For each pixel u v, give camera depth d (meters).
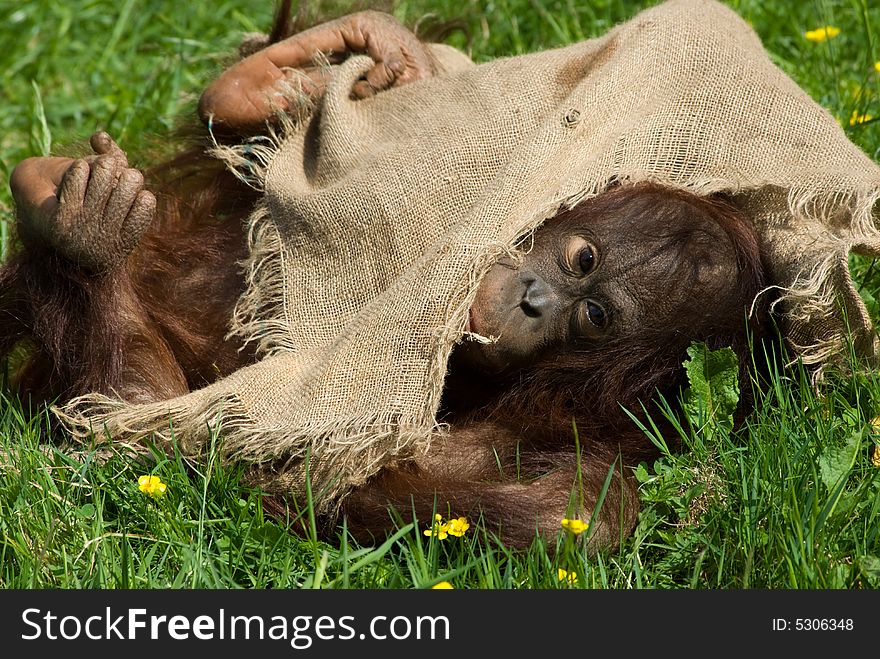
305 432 4.82
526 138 5.50
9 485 4.74
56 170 5.33
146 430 4.99
